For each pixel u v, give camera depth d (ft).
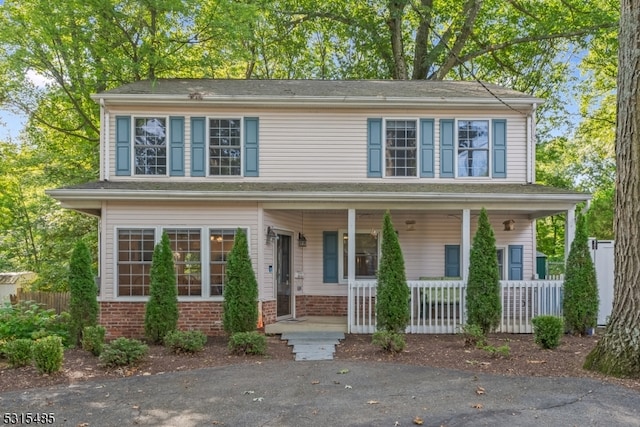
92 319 33.53
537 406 19.15
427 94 43.19
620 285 24.07
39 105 55.67
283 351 31.01
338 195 36.55
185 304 37.32
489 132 42.55
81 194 35.73
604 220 66.95
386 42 69.00
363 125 42.37
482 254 35.06
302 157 41.98
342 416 18.39
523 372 24.52
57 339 25.68
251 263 35.17
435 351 29.99
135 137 41.27
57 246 59.88
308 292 44.19
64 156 60.34
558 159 79.97
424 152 42.39
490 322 34.63
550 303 36.99
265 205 37.86
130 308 36.99
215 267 37.86
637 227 23.50
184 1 47.24
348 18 67.41
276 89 44.50
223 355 29.55
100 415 18.85
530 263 44.83
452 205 37.42
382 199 36.88
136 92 41.01
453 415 18.22
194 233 37.88
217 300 37.50
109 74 52.44
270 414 18.78
